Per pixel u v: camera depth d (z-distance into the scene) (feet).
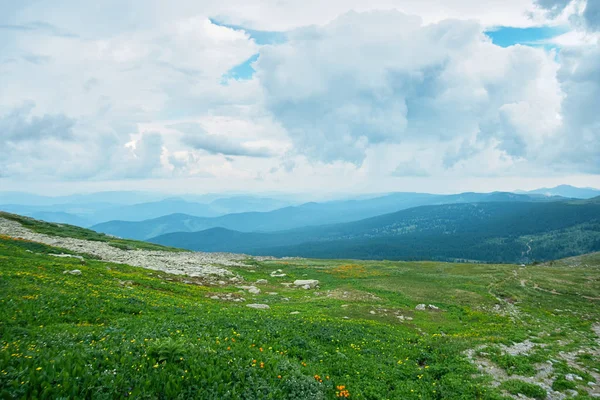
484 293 171.94
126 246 280.92
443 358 71.20
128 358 42.96
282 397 42.19
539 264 370.73
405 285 191.42
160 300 97.91
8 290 73.82
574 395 55.01
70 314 69.36
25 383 33.47
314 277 226.17
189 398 37.40
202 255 319.06
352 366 60.80
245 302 131.44
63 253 176.96
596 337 98.43
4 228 252.42
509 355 71.10
